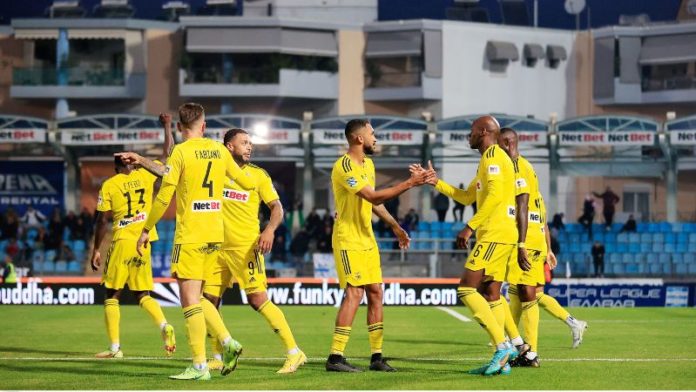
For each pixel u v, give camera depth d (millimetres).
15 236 88562
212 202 25688
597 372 26859
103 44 134875
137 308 57625
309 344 36312
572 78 141500
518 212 27406
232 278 29047
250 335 39875
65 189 98250
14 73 133375
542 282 30094
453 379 25250
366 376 25859
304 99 136875
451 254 82438
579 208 121188
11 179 93188
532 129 85312
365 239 27062
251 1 140375
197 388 23609
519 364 28328
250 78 133500
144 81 134375
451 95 136125
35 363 29438
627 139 84188
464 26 136625
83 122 83500
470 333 41438
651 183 126000
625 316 52375
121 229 32844
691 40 134875
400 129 83562
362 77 137375
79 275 87312
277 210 28062
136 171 33156
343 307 27047
